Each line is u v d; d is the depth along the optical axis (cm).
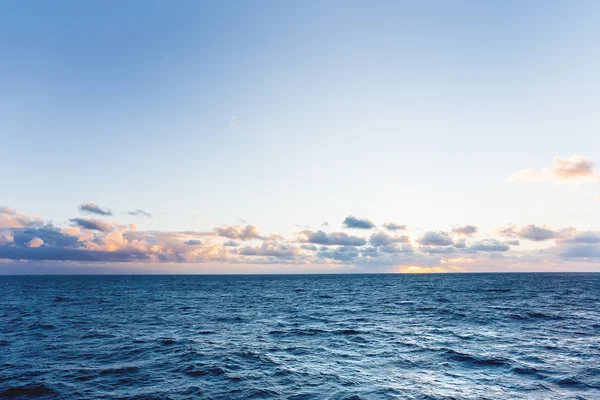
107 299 6228
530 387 1520
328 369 1822
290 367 1862
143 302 5650
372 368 1834
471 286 10244
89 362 1969
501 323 3228
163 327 3159
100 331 2934
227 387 1560
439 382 1602
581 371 1731
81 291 8656
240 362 1961
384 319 3584
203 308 4775
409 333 2777
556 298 5891
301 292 8262
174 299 6272
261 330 2992
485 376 1680
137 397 1449
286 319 3672
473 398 1400
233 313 4212
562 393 1447
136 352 2192
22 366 1889
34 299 6203
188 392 1501
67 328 3080
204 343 2459
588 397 1402
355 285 11812
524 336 2605
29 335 2756
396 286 10706
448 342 2417
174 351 2217
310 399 1415
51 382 1631
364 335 2717
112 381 1650
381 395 1448
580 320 3366
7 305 5119
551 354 2059
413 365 1881
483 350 2170
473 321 3356
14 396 1471
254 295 7319
